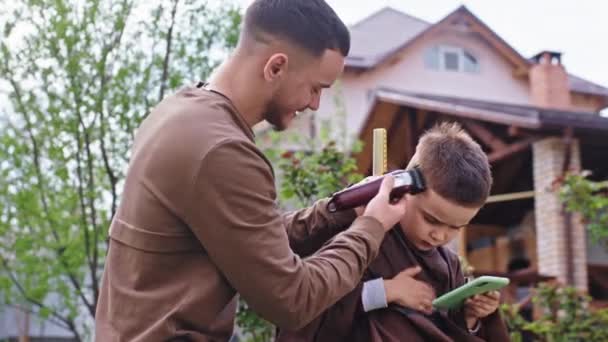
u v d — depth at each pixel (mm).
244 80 1883
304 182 4922
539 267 8742
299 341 1995
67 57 5109
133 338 1768
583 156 9406
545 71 15906
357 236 1862
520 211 10898
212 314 1796
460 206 2002
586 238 9719
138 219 1787
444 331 2080
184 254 1787
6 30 5066
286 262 1739
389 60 17156
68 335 12703
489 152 9875
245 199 1735
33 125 5285
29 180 5383
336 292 1798
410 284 2055
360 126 11156
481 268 10906
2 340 12023
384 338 1997
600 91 19078
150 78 5336
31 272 5488
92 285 5387
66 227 5438
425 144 2096
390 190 1971
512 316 5898
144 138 1854
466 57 18078
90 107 5125
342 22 1925
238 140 1767
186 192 1730
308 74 1883
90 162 5203
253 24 1886
